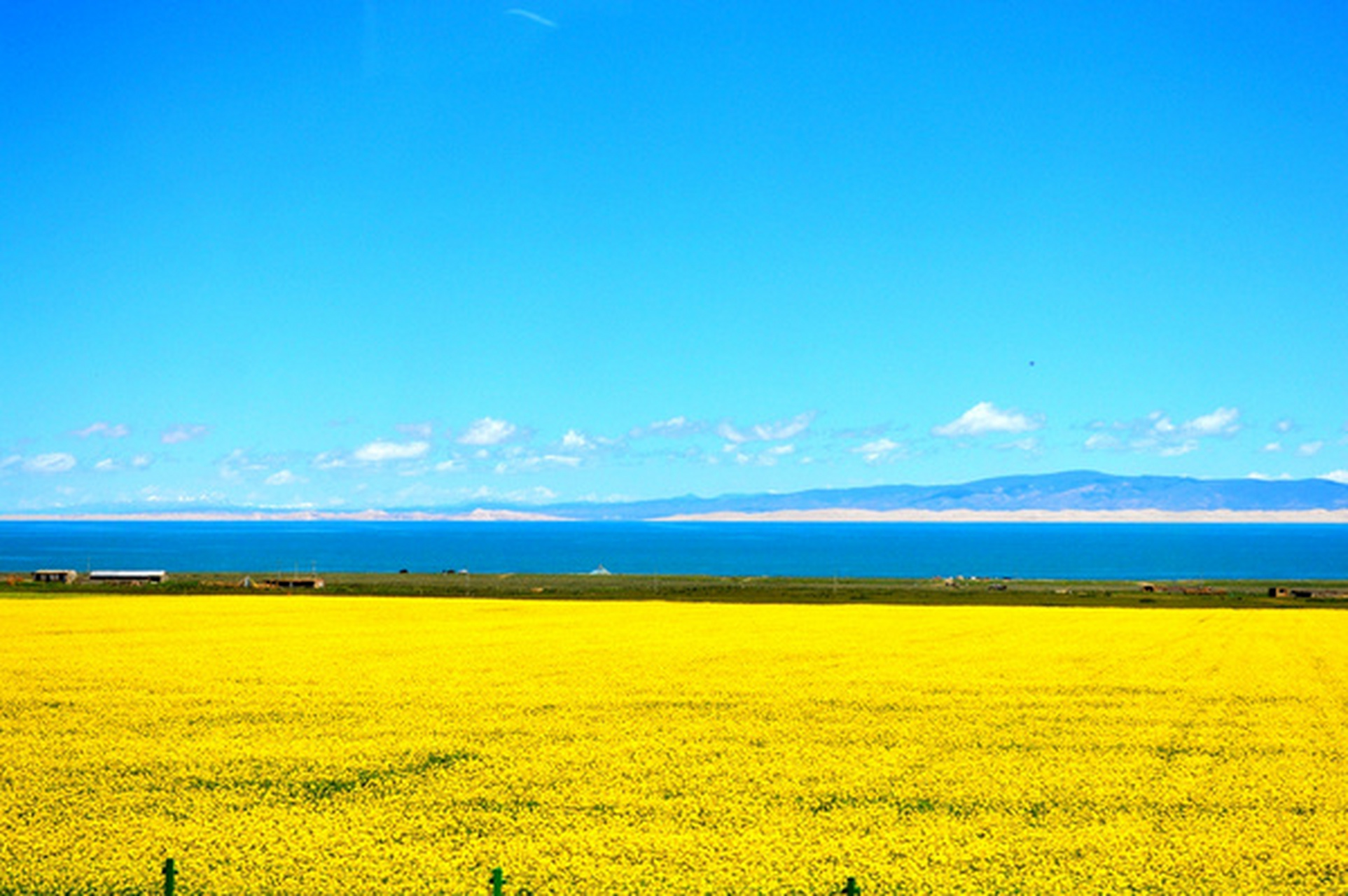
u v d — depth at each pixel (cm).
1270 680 4278
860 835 2198
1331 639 6003
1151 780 2627
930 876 1956
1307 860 2055
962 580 13450
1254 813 2366
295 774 2647
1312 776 2673
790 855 2066
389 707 3525
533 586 11838
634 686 4006
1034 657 5028
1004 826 2262
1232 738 3119
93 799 2414
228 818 2281
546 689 3931
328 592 10219
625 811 2362
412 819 2291
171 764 2731
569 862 2019
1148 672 4494
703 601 9525
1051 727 3269
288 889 1877
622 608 8019
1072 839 2178
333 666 4516
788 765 2764
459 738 3061
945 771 2708
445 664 4600
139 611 7144
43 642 5316
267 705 3541
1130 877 1962
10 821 2241
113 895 1844
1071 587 12281
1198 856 2072
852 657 4959
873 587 11912
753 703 3650
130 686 3909
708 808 2381
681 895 1864
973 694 3853
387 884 1902
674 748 2947
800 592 10950
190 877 1928
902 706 3603
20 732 3094
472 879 1928
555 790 2520
